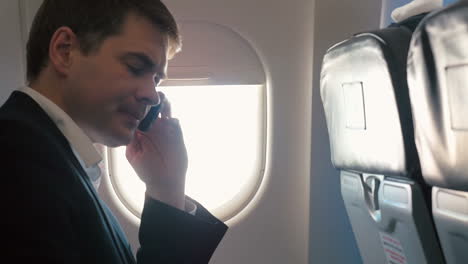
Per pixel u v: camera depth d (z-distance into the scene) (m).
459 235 1.09
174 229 1.08
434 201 1.16
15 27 2.04
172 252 1.06
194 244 1.08
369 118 1.41
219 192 2.19
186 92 2.13
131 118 0.87
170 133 1.24
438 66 1.04
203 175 2.18
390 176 1.39
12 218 0.64
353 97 1.50
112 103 0.84
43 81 0.85
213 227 1.14
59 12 0.84
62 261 0.64
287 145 2.15
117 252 0.81
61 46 0.82
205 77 2.10
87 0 0.83
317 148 2.13
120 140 0.88
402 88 1.24
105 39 0.82
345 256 2.18
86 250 0.73
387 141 1.32
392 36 1.28
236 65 2.10
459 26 0.94
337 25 2.05
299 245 2.21
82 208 0.74
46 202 0.66
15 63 2.06
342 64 1.53
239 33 2.09
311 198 2.15
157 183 1.17
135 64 0.84
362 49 1.36
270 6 2.08
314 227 2.17
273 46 2.09
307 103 2.13
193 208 1.24
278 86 2.11
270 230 2.20
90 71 0.82
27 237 0.63
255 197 2.19
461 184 1.02
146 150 1.20
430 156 1.12
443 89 1.03
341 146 1.67
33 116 0.78
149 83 0.86
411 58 1.13
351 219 1.80
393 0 2.00
